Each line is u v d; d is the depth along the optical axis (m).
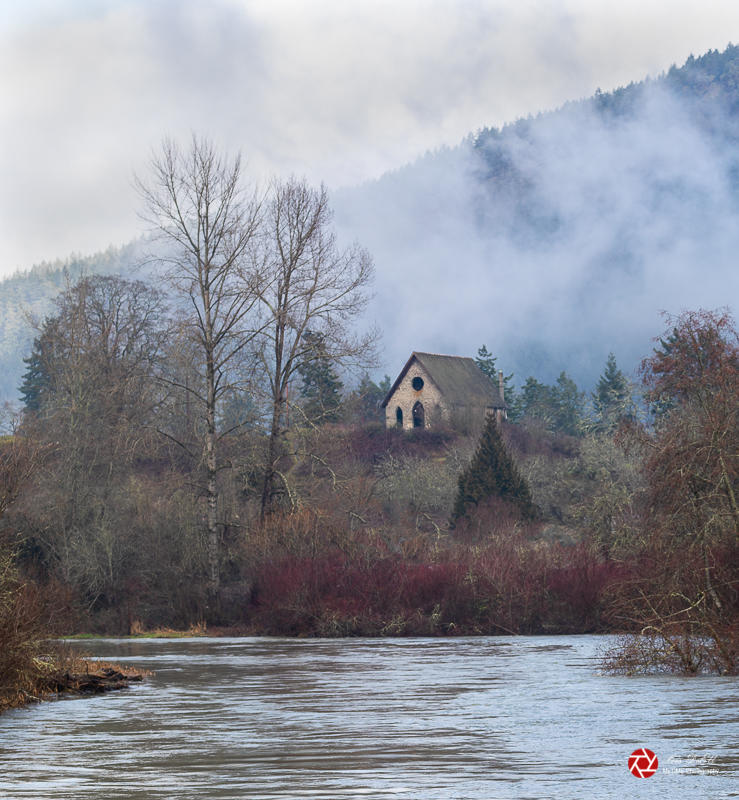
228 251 70.12
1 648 28.42
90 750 20.55
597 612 57.09
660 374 44.62
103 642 57.25
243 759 19.28
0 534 34.66
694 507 40.78
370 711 26.36
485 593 59.59
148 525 68.56
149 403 70.88
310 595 62.06
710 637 34.81
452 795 15.77
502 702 27.62
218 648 51.50
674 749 19.61
